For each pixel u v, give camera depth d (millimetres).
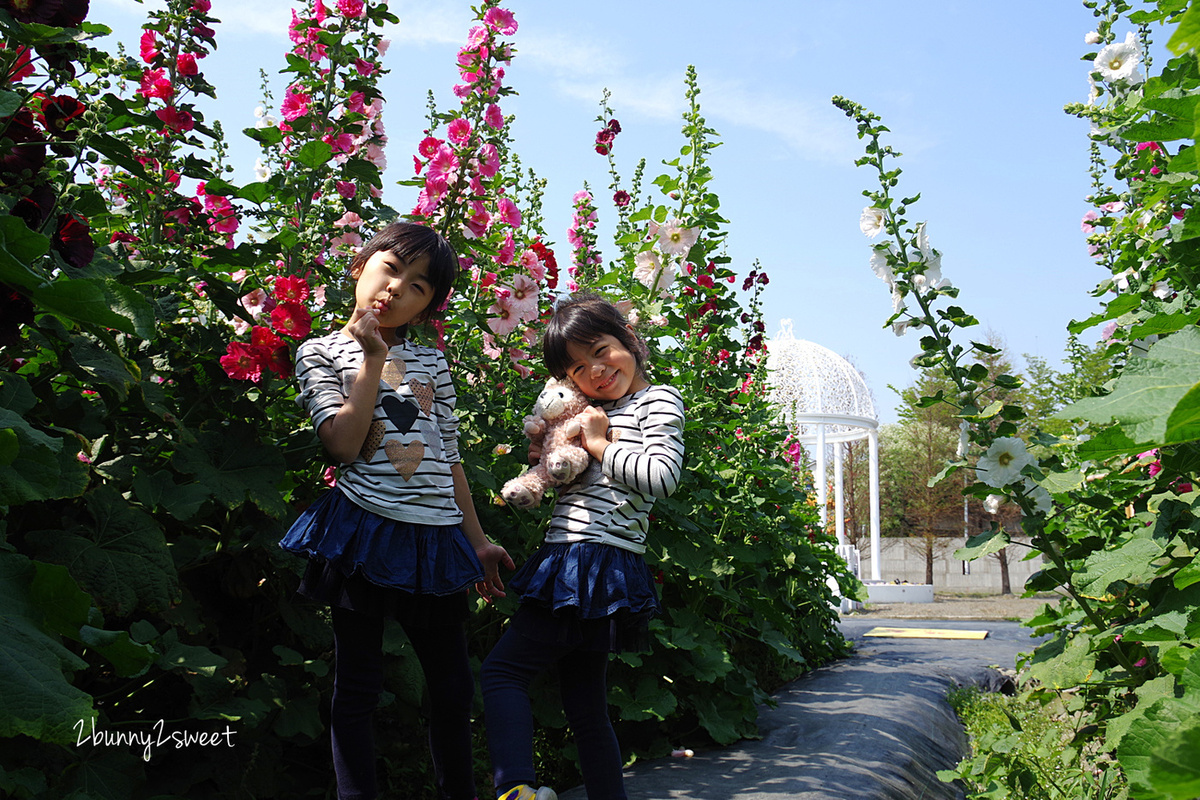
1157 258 2545
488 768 2854
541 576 2037
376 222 2969
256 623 2338
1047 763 2982
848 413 18562
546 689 3178
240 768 2078
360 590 1825
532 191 4270
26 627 1152
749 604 4734
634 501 2098
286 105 2770
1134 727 850
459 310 3178
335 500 1899
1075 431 3084
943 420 26234
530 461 2293
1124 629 2111
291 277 2232
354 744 1837
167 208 2336
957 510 28094
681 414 2189
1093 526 3059
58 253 1639
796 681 5574
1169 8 1339
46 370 1829
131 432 2199
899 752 3412
